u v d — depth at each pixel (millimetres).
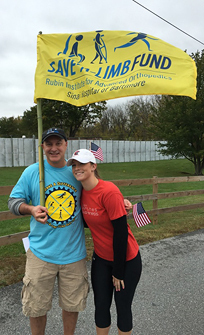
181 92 2100
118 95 2104
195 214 7121
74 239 1979
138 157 32125
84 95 2139
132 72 2125
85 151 1854
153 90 2094
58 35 2162
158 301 2840
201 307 2740
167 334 2344
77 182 2002
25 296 1925
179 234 5227
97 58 2172
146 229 5551
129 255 1944
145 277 3396
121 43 2170
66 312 2027
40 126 2021
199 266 3734
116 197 1808
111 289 2004
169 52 2170
